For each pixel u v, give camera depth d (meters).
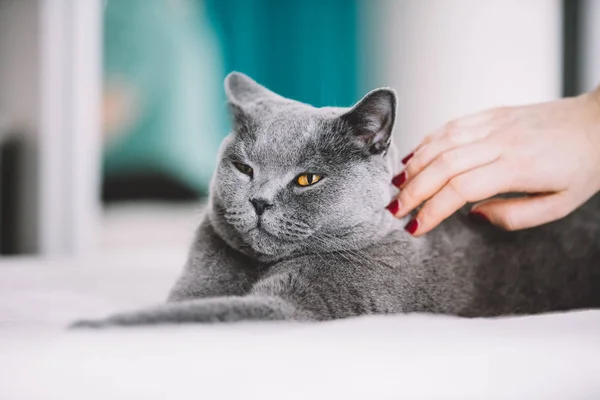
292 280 1.15
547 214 1.22
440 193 1.19
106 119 4.56
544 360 0.75
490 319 1.03
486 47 3.74
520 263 1.31
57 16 3.62
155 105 4.57
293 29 4.04
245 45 4.13
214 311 0.90
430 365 0.73
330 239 1.23
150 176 4.73
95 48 3.79
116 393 0.66
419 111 3.88
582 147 1.21
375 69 3.97
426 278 1.24
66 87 3.66
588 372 0.74
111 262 2.52
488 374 0.72
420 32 3.87
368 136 1.26
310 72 4.03
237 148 1.28
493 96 3.74
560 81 3.60
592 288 1.35
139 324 0.85
